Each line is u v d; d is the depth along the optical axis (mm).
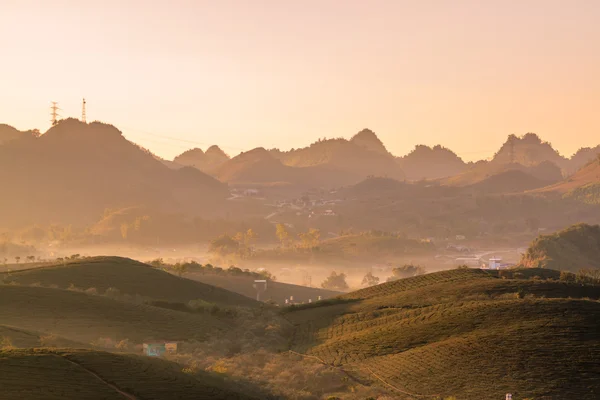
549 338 71000
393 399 60094
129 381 49250
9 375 45188
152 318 99312
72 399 42750
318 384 68250
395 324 92562
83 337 83000
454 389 62750
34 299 97625
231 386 58031
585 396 57750
